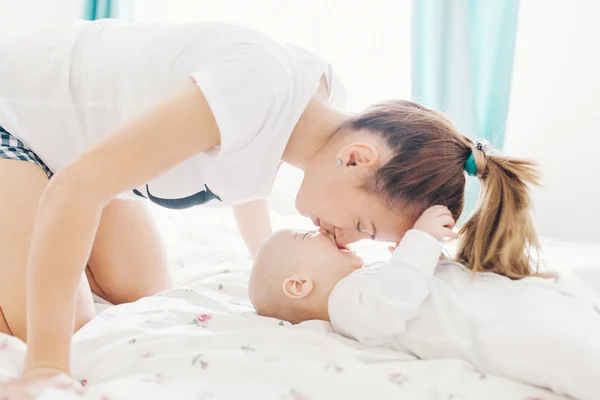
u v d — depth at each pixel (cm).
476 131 237
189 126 88
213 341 95
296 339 97
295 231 117
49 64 113
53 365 78
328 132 104
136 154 85
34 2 268
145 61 105
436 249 100
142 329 101
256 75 92
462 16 235
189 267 152
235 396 79
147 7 278
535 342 85
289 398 79
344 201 103
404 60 255
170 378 83
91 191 82
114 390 78
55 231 80
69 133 113
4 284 104
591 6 235
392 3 254
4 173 109
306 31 264
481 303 97
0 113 114
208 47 100
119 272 135
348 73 260
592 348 83
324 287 110
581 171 240
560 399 83
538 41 244
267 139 98
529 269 109
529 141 246
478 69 241
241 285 131
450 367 88
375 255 153
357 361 88
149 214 141
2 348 92
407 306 95
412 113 105
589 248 180
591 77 237
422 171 101
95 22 122
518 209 107
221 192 101
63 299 81
